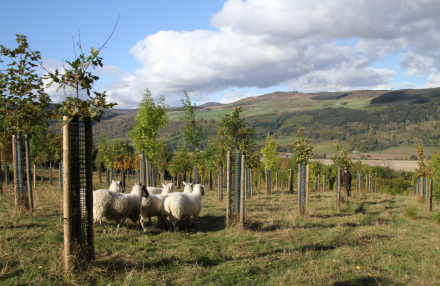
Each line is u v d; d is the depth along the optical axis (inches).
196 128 802.8
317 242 303.4
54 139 879.1
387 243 308.8
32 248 238.4
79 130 200.8
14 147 369.4
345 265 241.8
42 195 562.6
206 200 628.4
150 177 795.4
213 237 314.0
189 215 356.8
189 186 447.2
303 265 237.5
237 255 255.9
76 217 198.4
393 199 802.2
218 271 220.1
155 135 805.9
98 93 202.7
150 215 357.4
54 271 193.6
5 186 746.8
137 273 204.2
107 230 313.9
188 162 987.9
